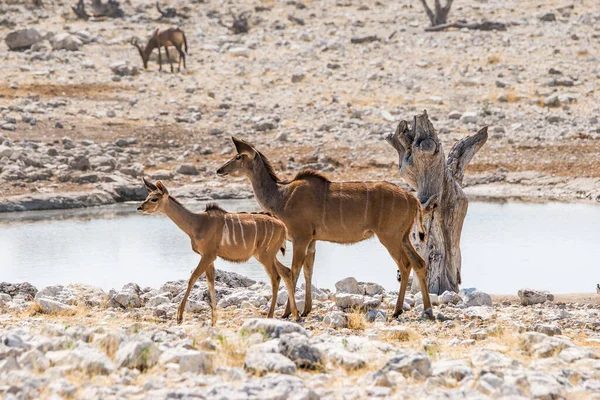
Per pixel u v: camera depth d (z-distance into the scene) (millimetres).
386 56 186000
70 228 97500
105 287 67625
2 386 28734
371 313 47781
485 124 147250
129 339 34969
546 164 129375
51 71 171875
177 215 45375
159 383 29891
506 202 113125
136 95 162375
